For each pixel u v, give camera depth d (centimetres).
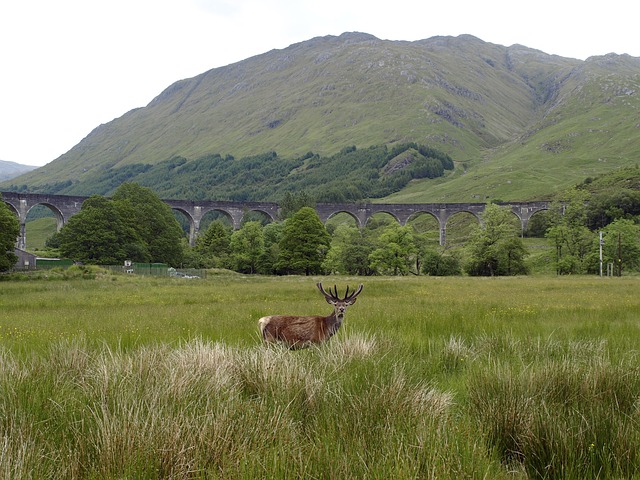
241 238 8981
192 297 3041
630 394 608
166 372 619
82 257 7181
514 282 4841
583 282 4744
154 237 8306
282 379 616
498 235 8075
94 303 2620
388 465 392
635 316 1655
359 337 875
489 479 404
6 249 5394
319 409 546
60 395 542
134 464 397
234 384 613
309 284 4516
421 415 506
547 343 995
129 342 1068
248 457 406
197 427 440
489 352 893
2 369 613
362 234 10169
